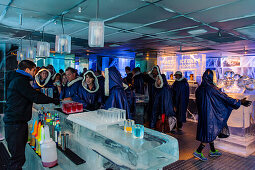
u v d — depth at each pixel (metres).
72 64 10.90
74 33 5.33
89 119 1.98
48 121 2.70
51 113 2.75
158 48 8.21
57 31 5.09
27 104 2.51
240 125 3.79
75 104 2.46
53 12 3.45
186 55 9.13
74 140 2.20
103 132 1.80
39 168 2.34
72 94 3.46
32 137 2.85
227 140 4.01
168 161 1.54
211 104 3.39
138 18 3.78
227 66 11.79
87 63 13.29
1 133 4.26
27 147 2.89
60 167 2.17
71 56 10.84
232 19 3.76
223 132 3.59
